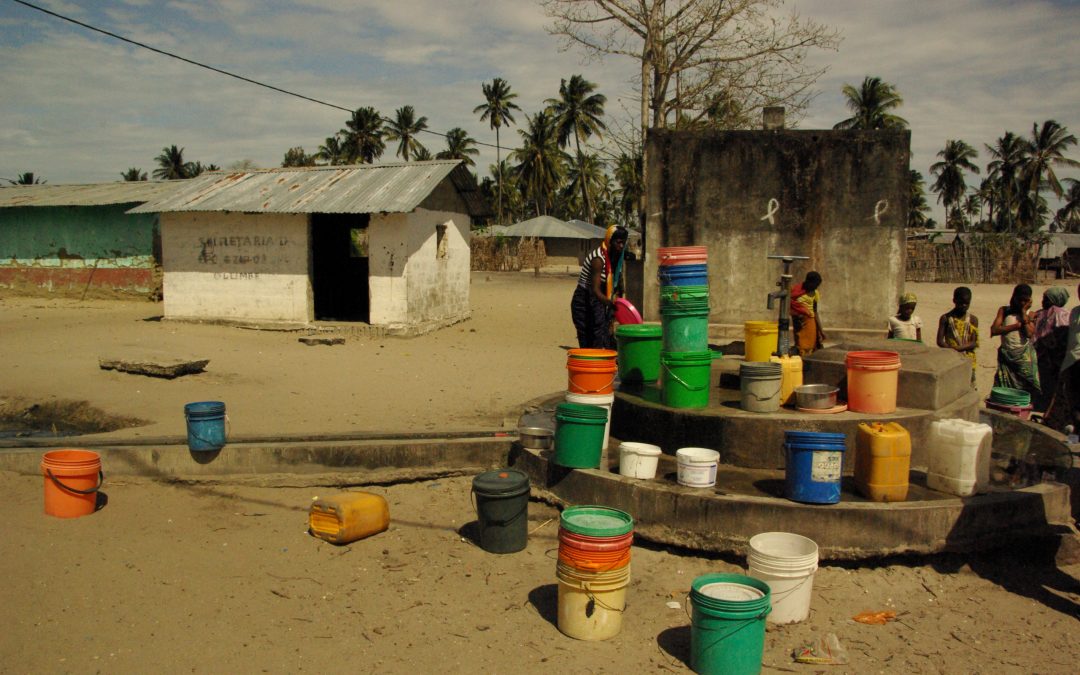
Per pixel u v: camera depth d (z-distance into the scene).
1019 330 8.62
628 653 4.44
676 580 5.34
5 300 23.50
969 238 48.53
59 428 9.30
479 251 50.22
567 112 58.75
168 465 7.38
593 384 6.70
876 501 5.51
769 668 4.26
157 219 22.64
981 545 5.42
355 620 4.83
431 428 8.59
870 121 55.31
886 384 6.40
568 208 75.25
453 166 17.94
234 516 6.60
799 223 12.09
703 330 6.86
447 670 4.26
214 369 12.31
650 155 12.48
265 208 16.72
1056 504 5.74
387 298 16.70
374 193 16.98
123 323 17.75
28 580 5.32
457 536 6.23
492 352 15.19
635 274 14.26
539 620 4.83
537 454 6.77
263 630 4.70
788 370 6.83
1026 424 7.84
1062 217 84.19
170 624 4.77
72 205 22.80
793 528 5.34
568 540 4.58
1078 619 4.85
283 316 17.06
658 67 22.23
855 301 11.98
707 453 5.88
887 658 4.37
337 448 7.37
